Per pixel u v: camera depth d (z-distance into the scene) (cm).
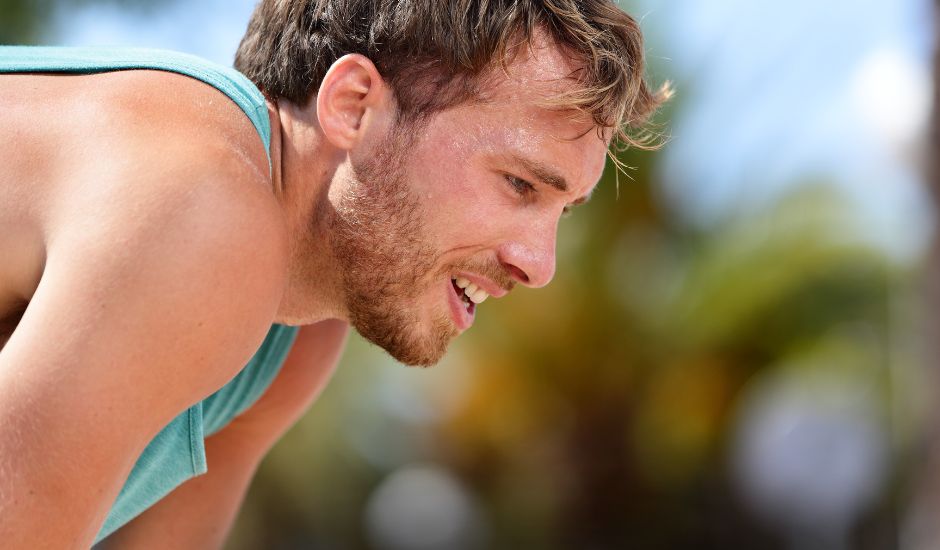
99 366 234
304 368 396
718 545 1669
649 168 1508
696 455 1658
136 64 289
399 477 1867
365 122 305
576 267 1595
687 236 1579
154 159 253
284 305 326
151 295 239
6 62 287
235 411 374
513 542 1708
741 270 1541
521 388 1669
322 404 1697
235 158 267
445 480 1862
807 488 1692
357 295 314
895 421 1407
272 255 260
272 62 322
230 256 250
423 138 301
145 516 388
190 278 244
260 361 367
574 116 301
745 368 1623
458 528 1819
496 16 296
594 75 302
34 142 266
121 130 262
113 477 241
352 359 1695
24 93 278
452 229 302
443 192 300
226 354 254
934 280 877
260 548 1695
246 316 255
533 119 298
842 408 1712
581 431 1653
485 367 1686
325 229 312
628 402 1636
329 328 397
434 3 298
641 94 337
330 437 1727
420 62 301
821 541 1675
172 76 288
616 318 1605
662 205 1548
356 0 308
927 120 859
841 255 1538
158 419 248
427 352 320
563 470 1667
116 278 238
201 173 253
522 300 1620
